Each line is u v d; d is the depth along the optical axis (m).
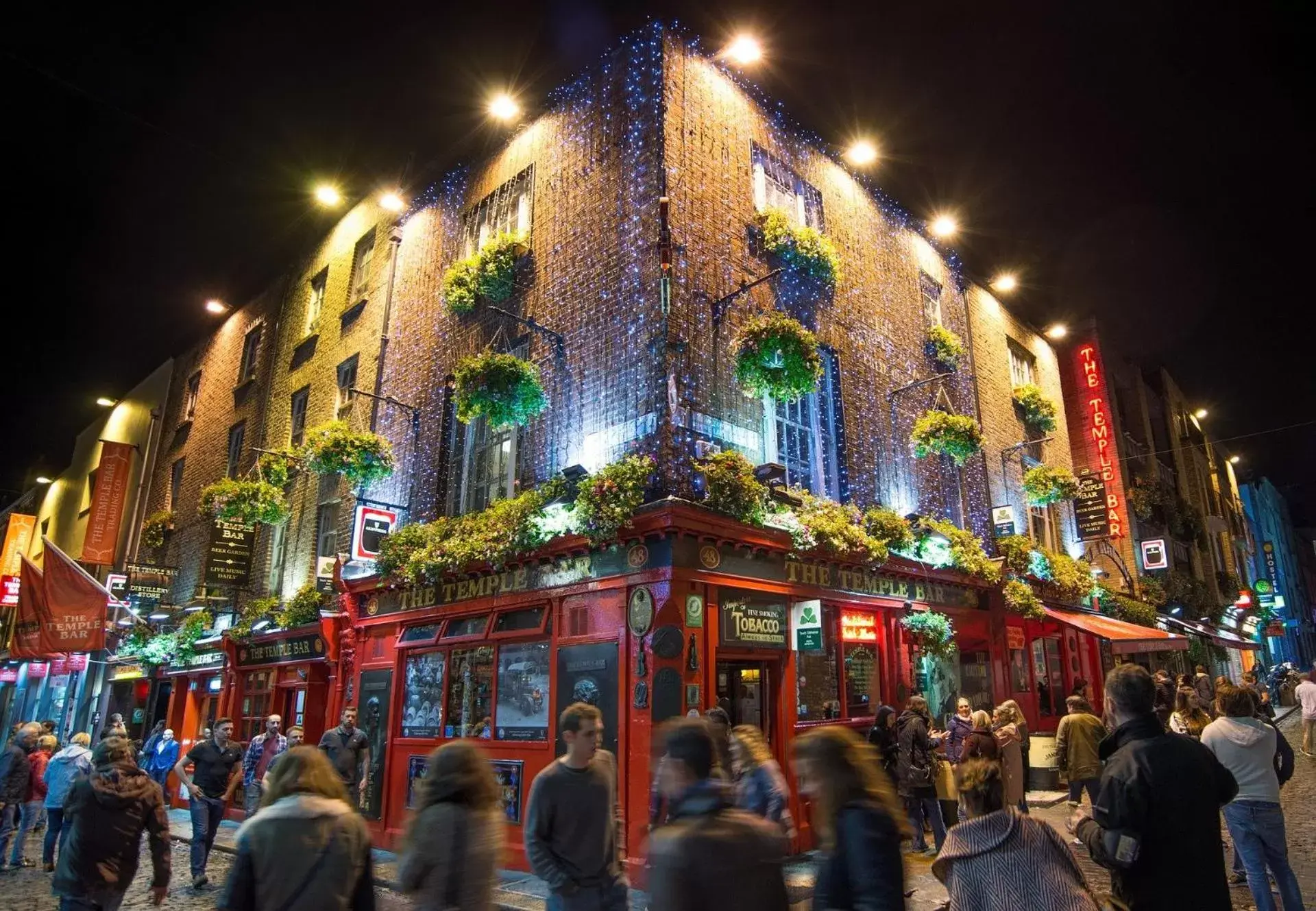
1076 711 9.61
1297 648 59.41
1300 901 5.38
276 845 3.48
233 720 16.55
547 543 10.01
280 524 16.92
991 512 16.50
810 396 12.62
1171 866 3.53
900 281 15.54
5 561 28.72
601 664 9.28
